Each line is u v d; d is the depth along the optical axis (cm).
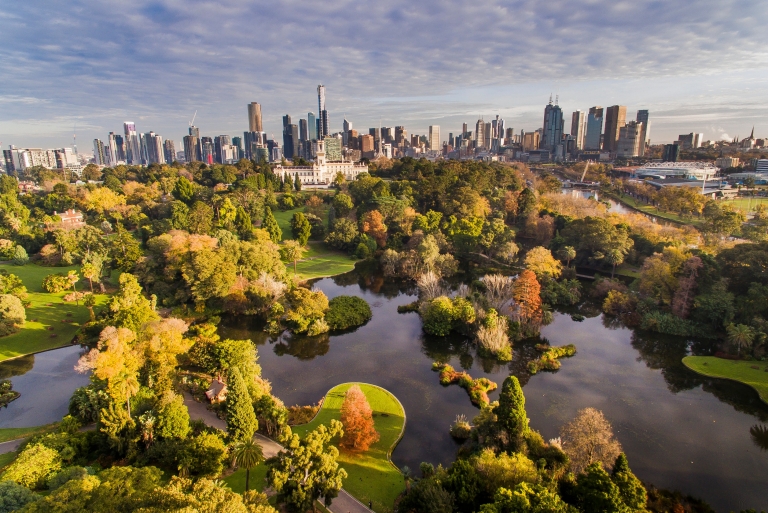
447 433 6081
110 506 3288
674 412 6650
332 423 4791
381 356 8375
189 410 6250
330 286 12762
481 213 17588
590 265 13625
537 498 3694
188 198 18362
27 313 9425
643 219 15838
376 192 18862
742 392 7112
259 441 5600
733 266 9569
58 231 12888
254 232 14562
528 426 5759
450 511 4050
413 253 13550
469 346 8806
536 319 9088
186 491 3469
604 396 7050
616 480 4019
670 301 9762
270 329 9262
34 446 4656
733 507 4934
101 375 5203
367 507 4581
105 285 11100
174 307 10050
